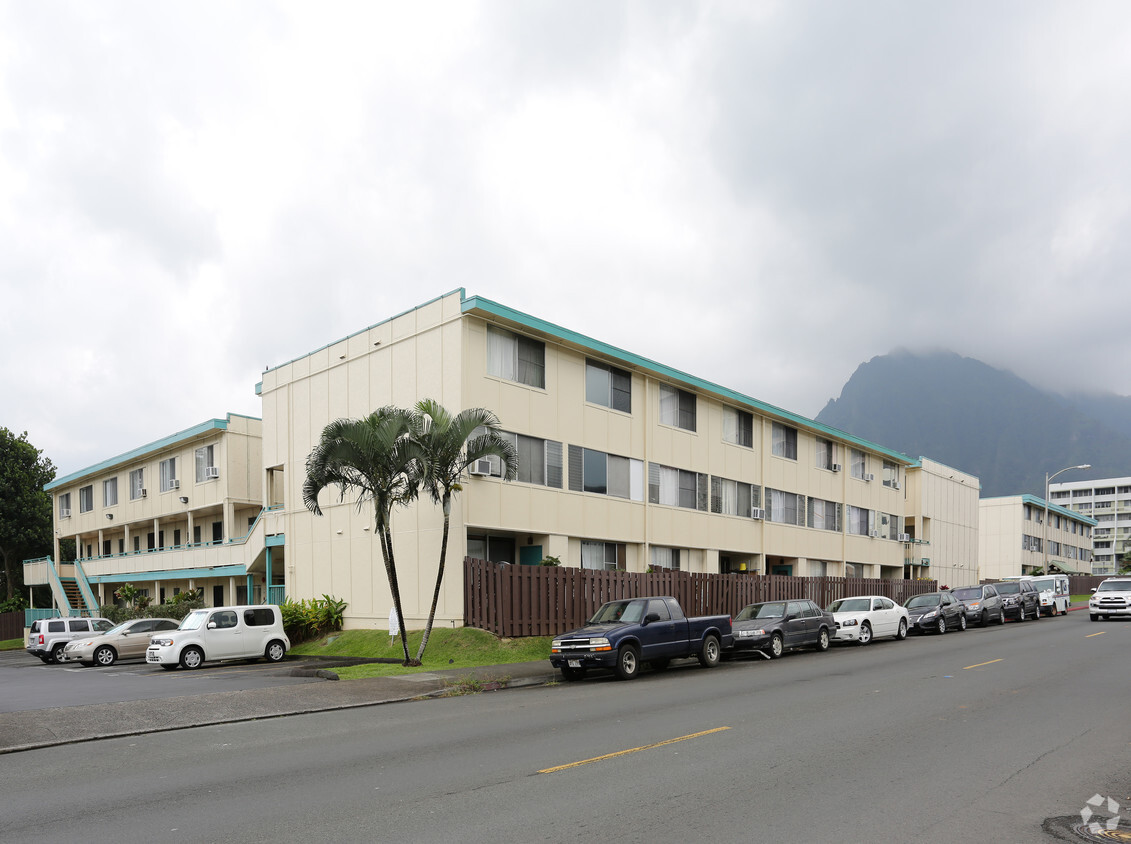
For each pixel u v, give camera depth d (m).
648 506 30.06
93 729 11.98
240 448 35.94
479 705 14.04
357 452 19.59
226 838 6.52
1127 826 6.63
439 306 24.80
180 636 23.14
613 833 6.45
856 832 6.46
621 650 17.67
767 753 9.32
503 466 24.83
